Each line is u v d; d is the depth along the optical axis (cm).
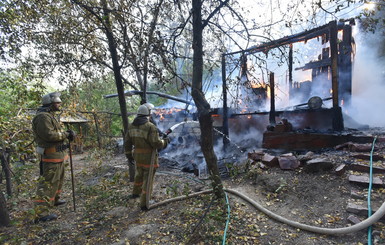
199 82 335
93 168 695
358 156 397
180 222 309
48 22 505
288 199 333
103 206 388
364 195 300
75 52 546
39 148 361
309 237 252
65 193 479
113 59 480
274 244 248
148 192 357
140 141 366
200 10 325
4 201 339
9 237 301
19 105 500
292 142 543
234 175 460
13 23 441
